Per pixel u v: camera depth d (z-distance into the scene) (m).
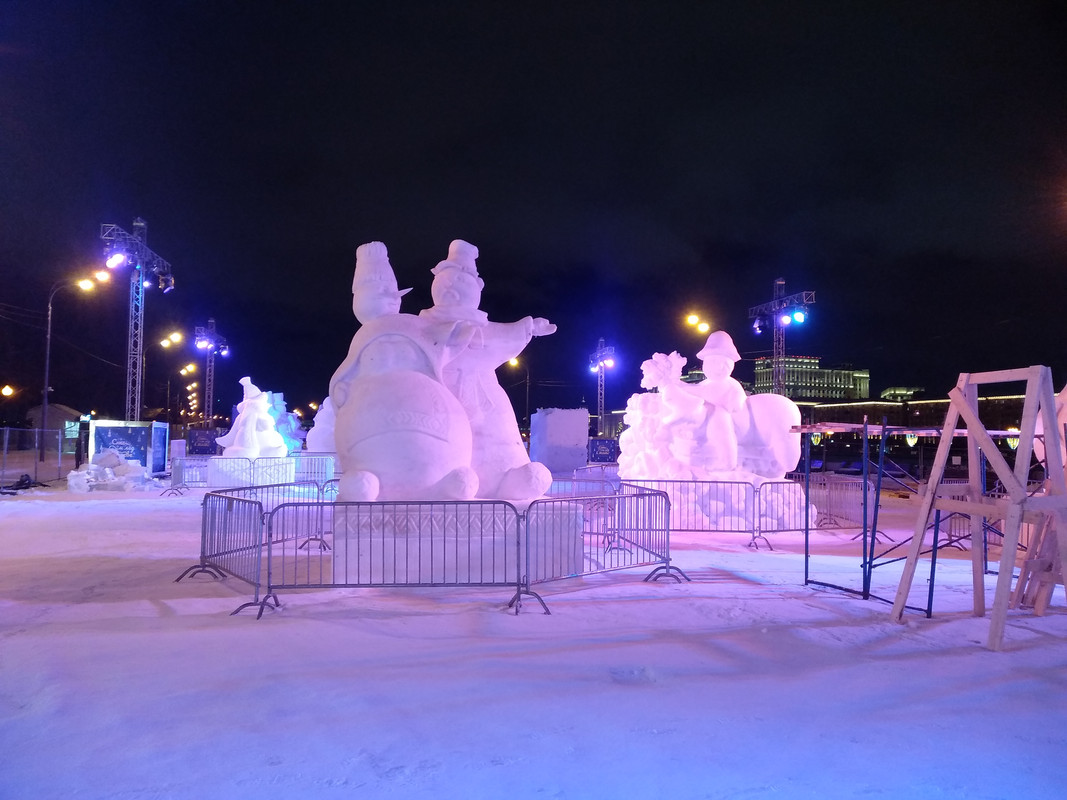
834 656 5.82
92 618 6.93
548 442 33.16
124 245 30.44
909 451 41.34
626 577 9.21
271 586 7.33
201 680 5.09
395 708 4.59
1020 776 3.77
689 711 4.59
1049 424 6.69
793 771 3.79
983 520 7.78
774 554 11.82
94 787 3.58
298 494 21.03
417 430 8.44
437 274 10.19
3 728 4.30
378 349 8.98
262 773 3.72
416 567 8.23
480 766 3.81
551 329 10.32
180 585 8.62
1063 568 6.36
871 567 8.06
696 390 15.68
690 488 14.47
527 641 6.14
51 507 19.22
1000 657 5.84
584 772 3.75
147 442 28.70
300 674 5.23
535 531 8.65
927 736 4.25
